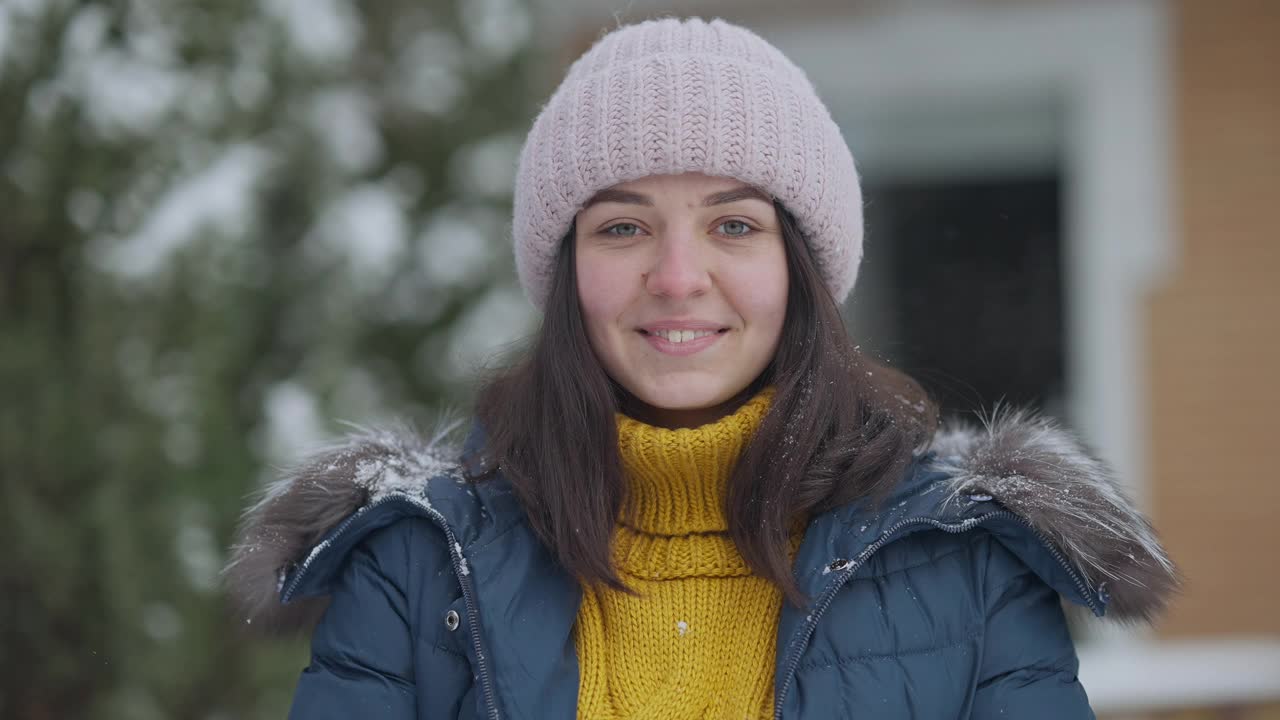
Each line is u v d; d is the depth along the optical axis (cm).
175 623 282
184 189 298
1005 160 477
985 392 471
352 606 158
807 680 144
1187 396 456
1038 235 473
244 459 309
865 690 143
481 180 422
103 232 288
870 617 146
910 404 165
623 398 164
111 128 289
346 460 166
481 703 146
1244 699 252
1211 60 456
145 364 286
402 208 407
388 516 158
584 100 156
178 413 292
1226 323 454
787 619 147
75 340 282
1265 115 453
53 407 275
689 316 151
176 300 289
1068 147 472
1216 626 447
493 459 162
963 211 479
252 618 173
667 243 150
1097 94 465
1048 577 150
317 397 338
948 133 480
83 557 274
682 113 150
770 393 156
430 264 416
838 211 161
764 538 150
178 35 310
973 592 149
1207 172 456
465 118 423
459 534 153
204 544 291
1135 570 149
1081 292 468
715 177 151
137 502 283
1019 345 471
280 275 355
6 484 274
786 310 158
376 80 421
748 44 160
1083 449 165
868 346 181
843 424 155
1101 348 462
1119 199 462
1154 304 460
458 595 154
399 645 155
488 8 423
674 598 154
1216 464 452
